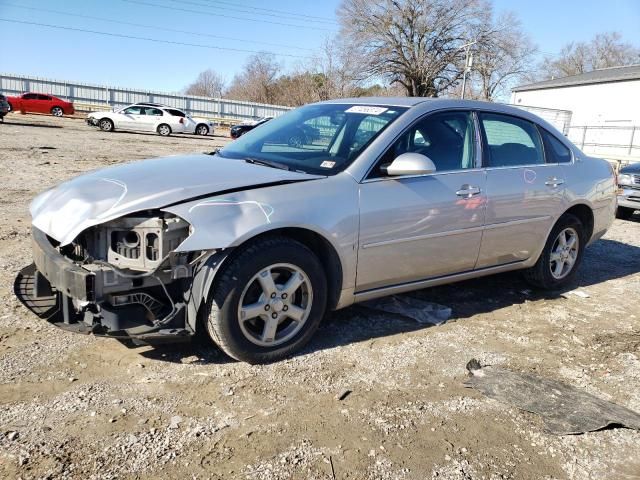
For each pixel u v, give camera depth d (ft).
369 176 11.73
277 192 10.59
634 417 9.96
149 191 10.03
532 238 15.10
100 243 9.92
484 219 13.61
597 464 8.64
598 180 16.90
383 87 176.24
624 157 74.49
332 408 9.55
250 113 160.04
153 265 9.53
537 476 8.25
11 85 134.41
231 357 10.78
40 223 10.69
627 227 30.35
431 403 9.98
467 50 134.10
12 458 7.65
